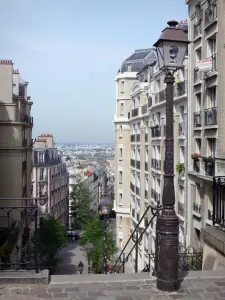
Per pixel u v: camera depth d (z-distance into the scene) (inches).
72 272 1695.4
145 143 1531.7
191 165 974.4
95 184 5339.6
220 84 793.6
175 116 1085.8
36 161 2464.3
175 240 259.8
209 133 856.3
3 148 1206.9
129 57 2042.3
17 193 1221.1
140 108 1579.7
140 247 1551.4
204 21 869.2
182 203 1048.2
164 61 262.5
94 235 1637.6
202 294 254.5
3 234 976.3
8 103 1215.6
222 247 312.0
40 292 255.4
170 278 257.9
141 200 1544.0
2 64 1231.5
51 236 1486.2
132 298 247.3
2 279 268.1
